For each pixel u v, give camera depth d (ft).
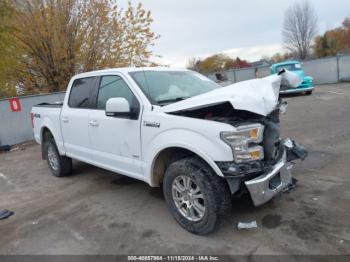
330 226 11.06
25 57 47.50
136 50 52.60
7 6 41.96
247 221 11.87
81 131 15.99
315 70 71.05
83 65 49.85
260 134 10.50
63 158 19.04
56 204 15.38
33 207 15.30
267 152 10.62
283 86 12.42
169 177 11.55
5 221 13.98
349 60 66.49
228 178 10.16
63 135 17.81
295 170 16.71
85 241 11.63
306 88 50.08
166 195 11.92
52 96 36.60
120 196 15.62
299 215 11.99
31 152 29.09
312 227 11.09
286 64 53.88
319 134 24.02
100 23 49.78
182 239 11.10
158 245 10.88
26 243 11.87
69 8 47.65
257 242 10.52
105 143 14.43
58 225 13.12
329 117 30.17
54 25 46.19
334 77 68.90
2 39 42.60
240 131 9.90
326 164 17.17
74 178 19.19
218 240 10.84
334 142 21.33
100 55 50.98
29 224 13.46
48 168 22.39
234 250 10.21
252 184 9.95
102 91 14.97
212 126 10.14
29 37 45.98
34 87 50.24
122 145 13.44
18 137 33.94
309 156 18.81
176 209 11.71
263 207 12.85
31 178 20.33
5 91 48.26
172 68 15.90
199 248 10.48
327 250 9.77
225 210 10.51
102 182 18.01
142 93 12.75
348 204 12.50
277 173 10.80
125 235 11.77
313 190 14.02
